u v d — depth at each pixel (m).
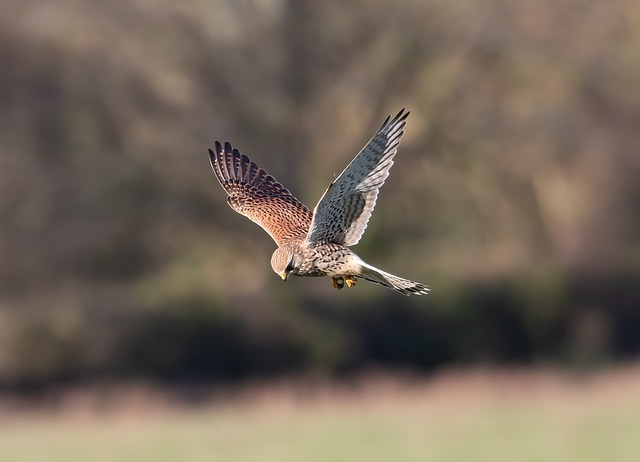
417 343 31.95
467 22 32.72
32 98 32.31
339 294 32.03
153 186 31.70
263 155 31.66
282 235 7.55
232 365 31.41
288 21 32.53
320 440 20.75
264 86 32.19
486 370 31.45
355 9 32.59
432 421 22.88
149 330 31.09
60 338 30.41
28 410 28.80
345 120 32.75
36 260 31.50
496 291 32.59
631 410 22.80
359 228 6.92
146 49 31.88
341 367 31.42
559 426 21.09
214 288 31.56
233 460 18.75
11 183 31.48
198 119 31.78
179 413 28.19
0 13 31.88
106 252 31.98
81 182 31.78
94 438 22.64
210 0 32.41
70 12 31.67
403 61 32.44
